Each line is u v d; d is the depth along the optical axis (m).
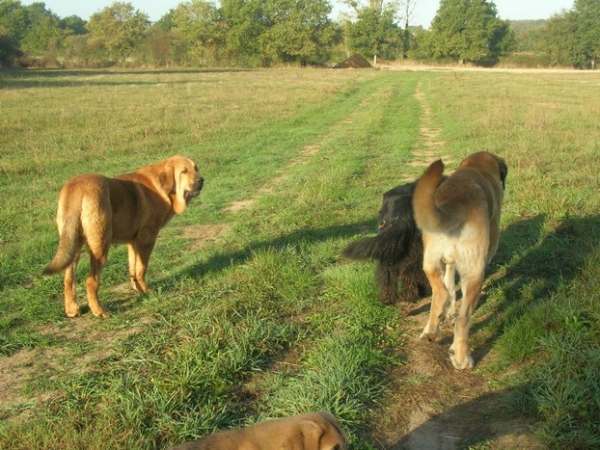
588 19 82.00
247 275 6.56
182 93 29.11
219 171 12.50
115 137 15.65
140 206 6.16
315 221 8.71
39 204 9.78
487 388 4.53
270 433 2.76
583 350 4.63
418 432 4.05
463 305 4.81
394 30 83.88
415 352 5.07
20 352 5.08
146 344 5.07
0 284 6.51
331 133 17.75
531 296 5.84
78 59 75.94
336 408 4.11
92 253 5.66
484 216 4.83
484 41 81.94
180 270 6.92
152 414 4.07
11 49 63.78
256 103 24.61
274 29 73.81
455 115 20.31
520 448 3.82
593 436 3.75
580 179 10.38
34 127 17.19
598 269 6.08
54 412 4.18
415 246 5.70
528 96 27.95
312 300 6.07
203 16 76.19
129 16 81.31
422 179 4.46
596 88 34.59
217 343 4.91
